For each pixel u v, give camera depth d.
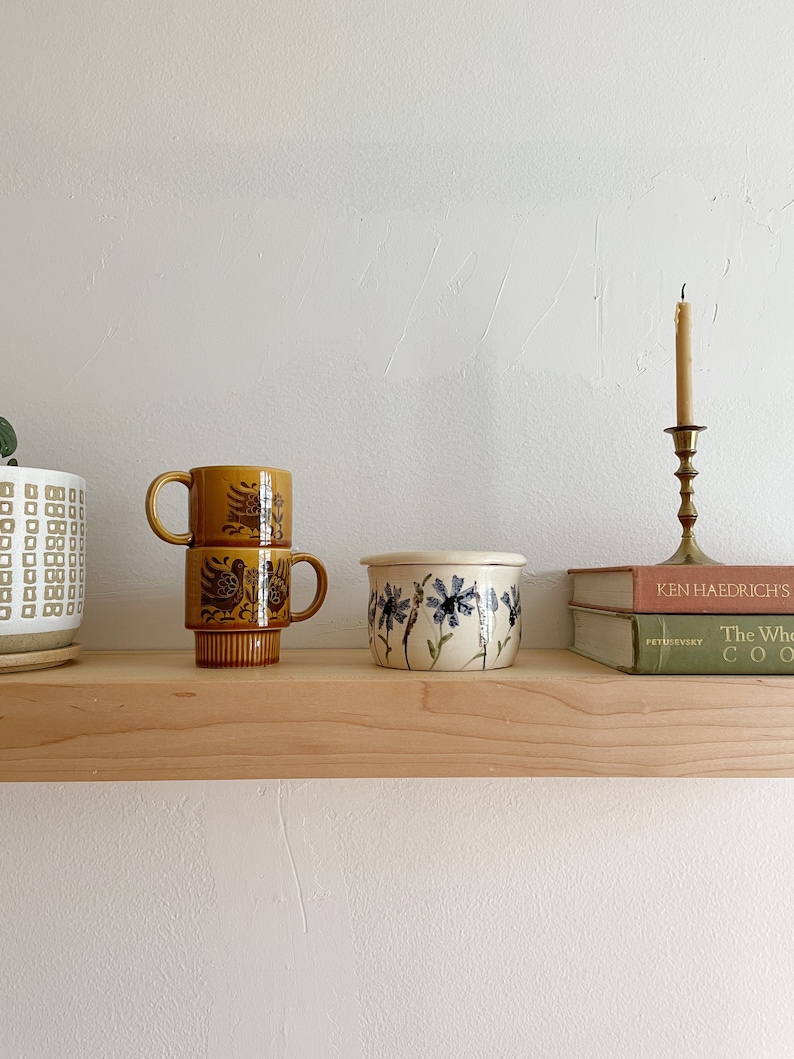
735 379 0.71
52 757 0.47
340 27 0.71
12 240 0.70
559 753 0.48
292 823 0.68
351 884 0.68
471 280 0.71
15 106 0.70
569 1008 0.68
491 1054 0.68
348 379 0.70
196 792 0.68
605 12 0.71
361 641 0.69
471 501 0.70
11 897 0.67
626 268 0.71
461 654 0.53
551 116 0.71
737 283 0.71
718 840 0.69
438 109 0.71
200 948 0.67
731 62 0.71
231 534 0.55
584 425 0.70
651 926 0.68
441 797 0.68
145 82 0.71
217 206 0.71
